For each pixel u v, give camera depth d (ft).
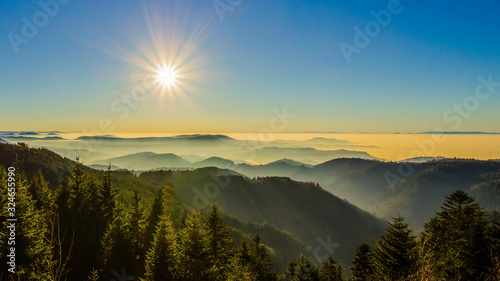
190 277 77.41
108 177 125.18
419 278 30.68
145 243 114.52
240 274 95.66
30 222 65.21
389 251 91.71
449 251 69.00
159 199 135.64
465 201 106.83
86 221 103.04
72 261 82.89
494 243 78.38
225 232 122.42
